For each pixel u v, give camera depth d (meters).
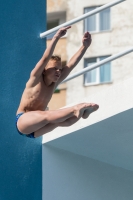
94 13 30.77
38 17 32.66
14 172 30.38
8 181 30.05
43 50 32.47
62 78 27.05
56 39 25.38
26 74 31.55
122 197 34.47
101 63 30.23
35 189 31.08
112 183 34.22
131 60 116.25
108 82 116.25
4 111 30.42
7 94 30.67
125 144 32.25
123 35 115.06
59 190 31.98
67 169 32.56
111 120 30.05
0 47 30.78
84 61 114.00
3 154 30.09
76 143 32.22
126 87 29.69
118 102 29.78
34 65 31.98
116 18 115.88
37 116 25.33
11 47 31.22
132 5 116.19
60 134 31.48
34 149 31.50
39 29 32.56
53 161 32.12
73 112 24.56
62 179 32.22
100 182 33.69
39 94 26.19
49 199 31.48
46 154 31.95
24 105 26.28
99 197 33.47
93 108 24.36
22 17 31.94
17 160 30.62
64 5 118.19
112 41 114.75
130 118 29.78
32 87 26.23
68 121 25.69
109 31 115.44
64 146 32.47
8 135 30.42
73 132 31.05
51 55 25.47
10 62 31.05
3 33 31.03
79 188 32.78
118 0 30.12
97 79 116.88
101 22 115.88
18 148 30.77
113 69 116.56
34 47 32.16
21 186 30.53
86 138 31.72
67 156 32.78
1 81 30.58
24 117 25.70
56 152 32.38
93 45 114.38
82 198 32.78
